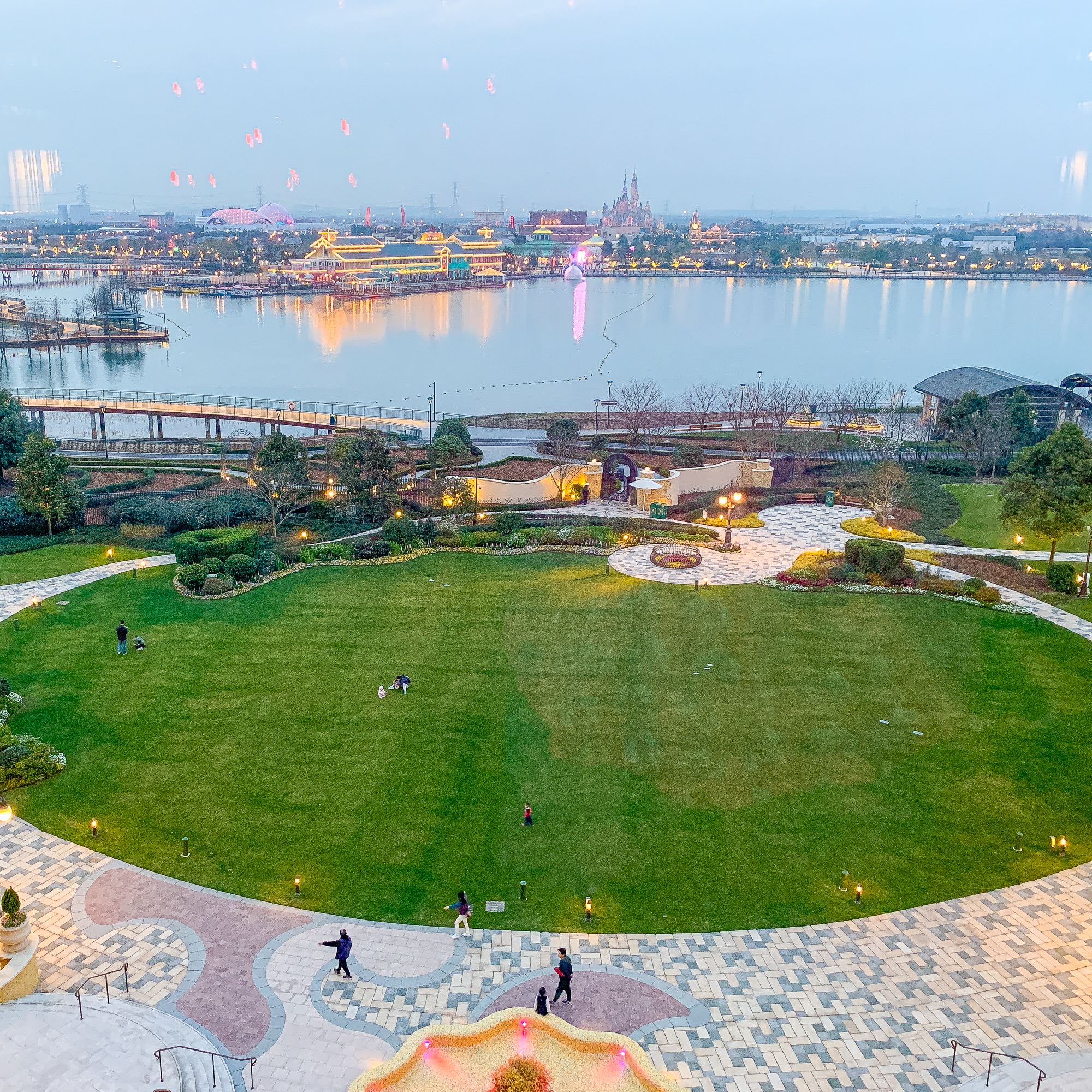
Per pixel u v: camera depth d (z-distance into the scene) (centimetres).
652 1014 3098
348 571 7269
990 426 10938
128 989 3130
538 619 6322
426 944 3381
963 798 4281
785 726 4897
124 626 5584
